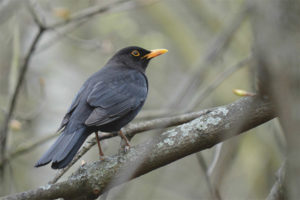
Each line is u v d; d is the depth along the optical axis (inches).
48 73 706.2
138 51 446.9
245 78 607.8
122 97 362.0
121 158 267.9
